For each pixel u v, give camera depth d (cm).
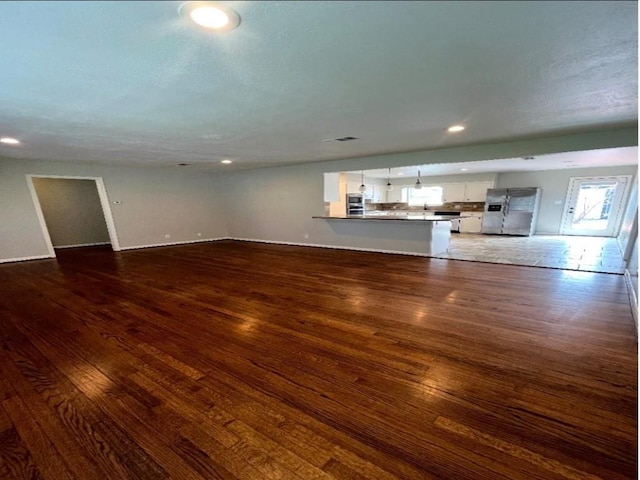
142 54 162
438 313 294
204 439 144
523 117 300
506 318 279
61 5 118
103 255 643
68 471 128
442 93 230
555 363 202
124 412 163
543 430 144
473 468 125
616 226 793
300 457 133
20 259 586
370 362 208
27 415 161
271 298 346
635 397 167
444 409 161
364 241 664
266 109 266
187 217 830
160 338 249
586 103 256
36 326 275
